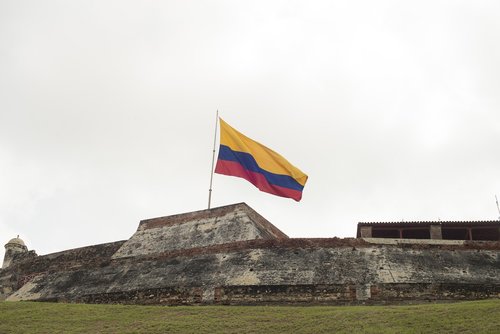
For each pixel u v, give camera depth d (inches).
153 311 1014.4
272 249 1267.2
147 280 1290.6
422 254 1219.9
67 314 1018.1
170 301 1207.6
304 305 1122.7
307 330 836.6
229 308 1007.0
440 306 911.0
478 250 1227.9
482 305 878.4
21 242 1839.3
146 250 1448.1
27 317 1005.2
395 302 1106.7
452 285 1120.8
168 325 907.4
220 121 1427.2
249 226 1380.4
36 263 1609.3
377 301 1111.0
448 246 1237.7
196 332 863.7
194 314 970.7
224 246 1312.7
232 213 1437.0
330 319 879.1
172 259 1334.9
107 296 1289.4
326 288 1139.9
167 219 1520.7
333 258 1221.1
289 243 1269.7
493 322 783.7
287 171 1376.7
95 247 1555.1
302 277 1171.9
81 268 1441.9
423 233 1425.9
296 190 1366.9
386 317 860.0
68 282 1406.3
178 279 1251.2
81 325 941.8
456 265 1184.8
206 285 1204.5
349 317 878.4
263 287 1163.3
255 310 979.9
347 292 1130.0
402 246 1242.6
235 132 1413.6
